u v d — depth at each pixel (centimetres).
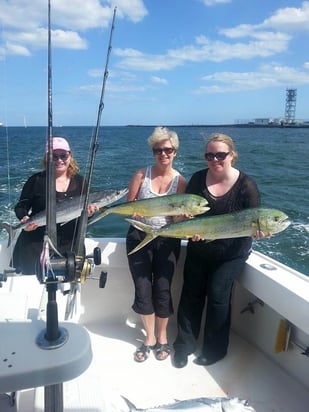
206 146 278
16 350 120
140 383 262
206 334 286
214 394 253
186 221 269
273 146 3588
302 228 830
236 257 278
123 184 1349
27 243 309
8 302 199
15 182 1388
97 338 311
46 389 122
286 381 264
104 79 232
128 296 330
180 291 336
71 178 325
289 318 243
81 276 141
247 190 275
